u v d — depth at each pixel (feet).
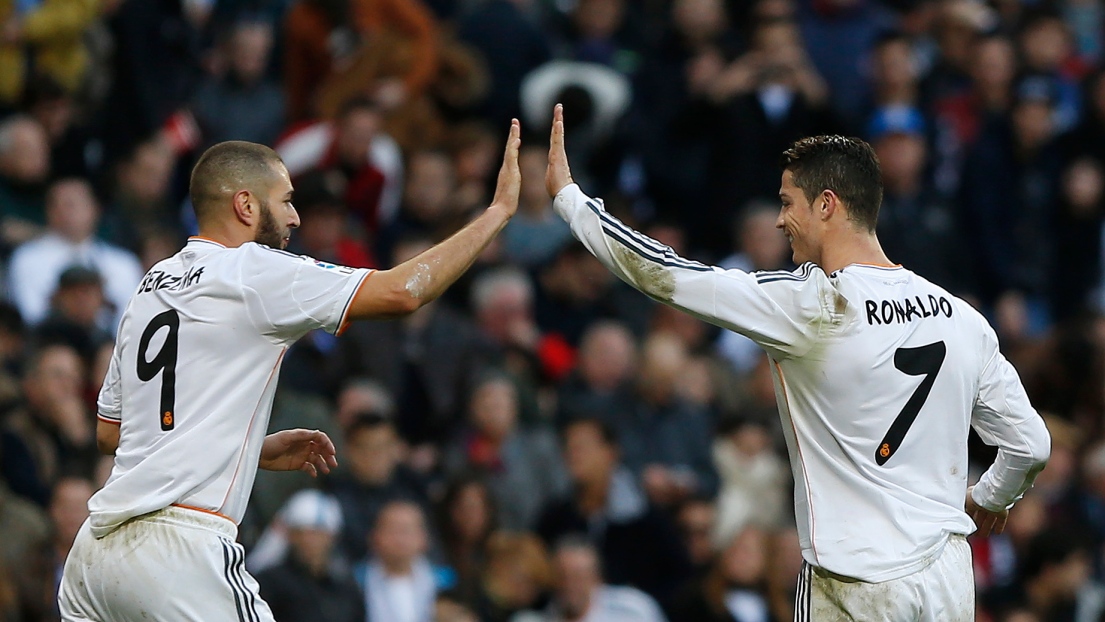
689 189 175.83
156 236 154.40
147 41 173.68
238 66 177.47
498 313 150.51
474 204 164.04
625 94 181.78
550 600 130.21
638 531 137.18
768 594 133.08
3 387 124.06
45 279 144.56
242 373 72.13
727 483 144.05
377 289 71.67
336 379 139.13
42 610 115.85
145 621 71.05
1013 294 179.01
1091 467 153.38
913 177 176.76
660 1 198.49
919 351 72.23
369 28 176.24
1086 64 206.69
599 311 159.22
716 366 154.71
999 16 207.92
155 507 70.85
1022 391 75.51
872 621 70.79
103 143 169.17
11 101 165.58
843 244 73.61
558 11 197.98
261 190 74.84
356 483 129.90
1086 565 141.49
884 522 71.26
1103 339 165.07
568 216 74.74
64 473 123.03
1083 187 188.65
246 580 72.18
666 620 133.18
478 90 179.22
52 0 167.63
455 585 128.47
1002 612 140.87
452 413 143.33
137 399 72.74
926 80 195.21
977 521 79.97
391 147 168.14
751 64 176.76
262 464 79.20
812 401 72.43
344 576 122.01
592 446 138.62
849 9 196.54
